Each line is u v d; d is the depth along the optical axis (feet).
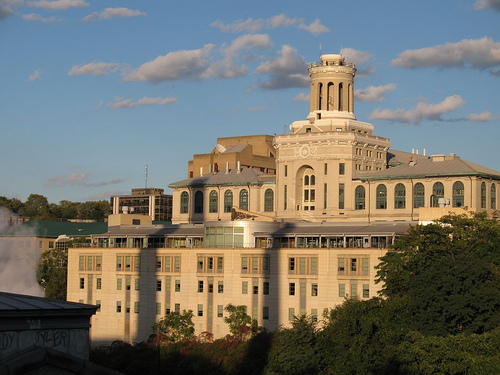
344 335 444.55
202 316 610.24
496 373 363.35
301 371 453.17
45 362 183.83
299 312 575.79
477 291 437.17
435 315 439.22
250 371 490.90
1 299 204.95
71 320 198.08
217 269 607.78
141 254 638.53
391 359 389.60
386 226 603.26
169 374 519.19
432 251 492.54
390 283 497.87
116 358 535.60
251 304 592.19
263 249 590.55
